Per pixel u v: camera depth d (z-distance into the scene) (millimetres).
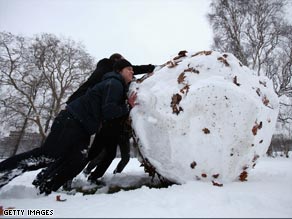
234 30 20578
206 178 2287
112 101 2471
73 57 23688
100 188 2918
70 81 23719
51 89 23438
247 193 1904
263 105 2473
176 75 2564
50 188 2359
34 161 2383
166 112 2338
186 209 1550
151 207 1619
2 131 21109
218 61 2607
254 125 2322
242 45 20844
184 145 2270
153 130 2373
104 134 2996
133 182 3100
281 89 19906
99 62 3367
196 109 2318
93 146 3090
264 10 20062
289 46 20016
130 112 2574
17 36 21938
